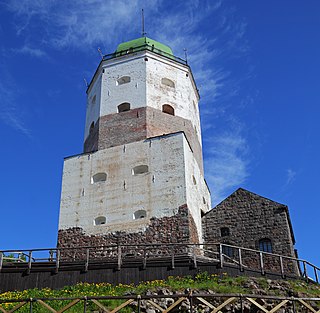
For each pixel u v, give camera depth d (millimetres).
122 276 24891
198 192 34906
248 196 33281
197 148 37906
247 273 25297
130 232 31234
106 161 34688
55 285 25172
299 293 22766
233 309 20609
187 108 38188
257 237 31719
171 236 30328
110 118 36688
